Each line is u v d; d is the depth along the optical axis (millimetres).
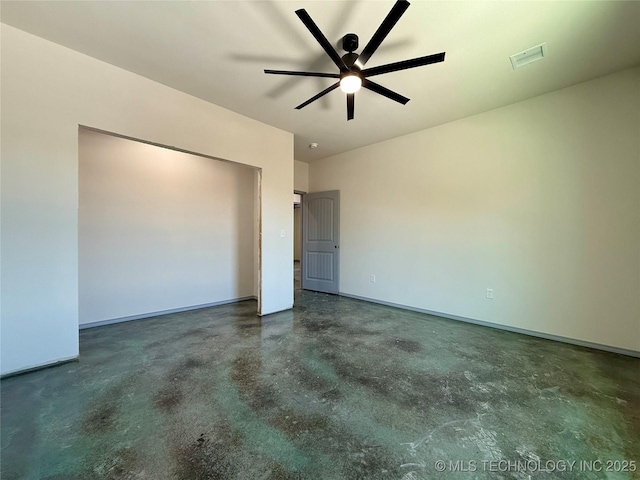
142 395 1920
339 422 1655
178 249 4203
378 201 4668
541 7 1848
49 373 2219
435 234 3963
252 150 3674
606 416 1724
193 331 3277
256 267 5195
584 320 2850
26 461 1342
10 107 2121
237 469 1313
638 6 1819
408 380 2150
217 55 2398
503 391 2002
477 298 3568
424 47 2246
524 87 2877
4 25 2078
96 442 1475
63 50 2311
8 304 2143
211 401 1855
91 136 3449
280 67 2568
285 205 4148
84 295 3395
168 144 2904
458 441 1509
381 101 3156
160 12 1921
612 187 2695
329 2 1816
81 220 3381
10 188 2137
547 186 3041
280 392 1969
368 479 1264
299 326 3471
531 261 3158
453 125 3740
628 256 2633
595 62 2461
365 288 4887
